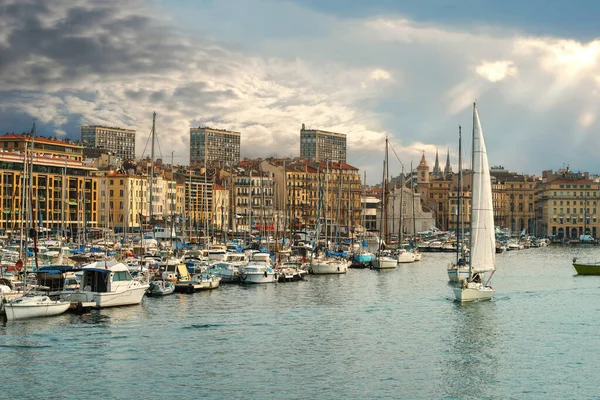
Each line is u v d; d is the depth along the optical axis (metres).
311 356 78.88
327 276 158.88
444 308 110.12
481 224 115.00
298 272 149.50
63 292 100.44
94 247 175.50
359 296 123.00
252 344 83.88
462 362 77.06
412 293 128.12
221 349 81.25
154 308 104.62
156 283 117.81
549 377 72.00
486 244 115.44
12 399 64.06
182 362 75.75
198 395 65.69
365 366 75.12
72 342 82.44
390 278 156.88
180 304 109.31
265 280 139.25
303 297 120.31
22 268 112.94
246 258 159.00
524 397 66.31
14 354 77.31
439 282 148.75
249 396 65.56
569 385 69.62
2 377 69.75
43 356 76.75
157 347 81.50
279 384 69.00
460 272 146.00
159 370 72.75
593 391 67.88
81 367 73.19
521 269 193.25
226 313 102.44
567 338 88.50
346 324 96.19
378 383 69.62
